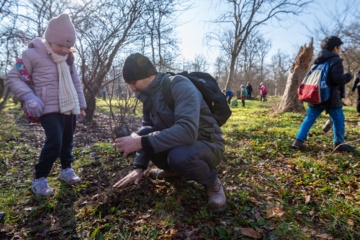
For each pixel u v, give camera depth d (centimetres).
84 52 650
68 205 212
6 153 358
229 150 346
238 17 1572
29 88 209
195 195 214
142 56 183
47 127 219
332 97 331
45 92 215
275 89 4059
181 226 180
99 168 286
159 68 852
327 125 426
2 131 502
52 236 176
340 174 267
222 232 173
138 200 210
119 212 194
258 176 266
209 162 191
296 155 333
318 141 395
